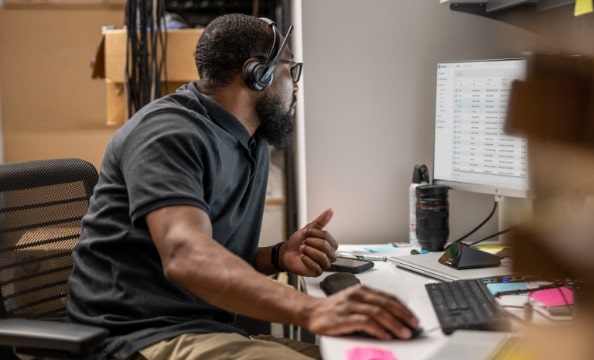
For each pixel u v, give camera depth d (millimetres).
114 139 1583
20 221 1627
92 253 1559
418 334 1186
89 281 1554
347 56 2240
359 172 2273
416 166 2158
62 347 1266
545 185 745
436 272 1675
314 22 2227
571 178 727
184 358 1384
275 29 1693
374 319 1171
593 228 774
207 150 1510
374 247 2133
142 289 1496
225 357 1372
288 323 1240
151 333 1438
